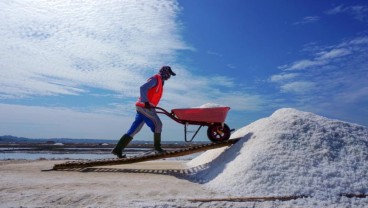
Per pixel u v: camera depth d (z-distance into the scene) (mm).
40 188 5602
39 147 42500
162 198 4953
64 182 6211
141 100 7488
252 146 6602
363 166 5820
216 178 6117
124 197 5004
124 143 7941
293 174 5582
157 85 7629
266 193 5215
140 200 4809
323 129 6770
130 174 7375
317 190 5199
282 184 5391
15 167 8695
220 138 7641
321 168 5711
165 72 7824
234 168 6109
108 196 5055
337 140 6480
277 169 5734
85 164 7859
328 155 6035
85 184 6004
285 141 6418
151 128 7664
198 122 7551
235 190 5414
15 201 4754
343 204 4789
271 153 6145
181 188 5723
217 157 7254
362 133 6965
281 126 6898
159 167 8711
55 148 39375
